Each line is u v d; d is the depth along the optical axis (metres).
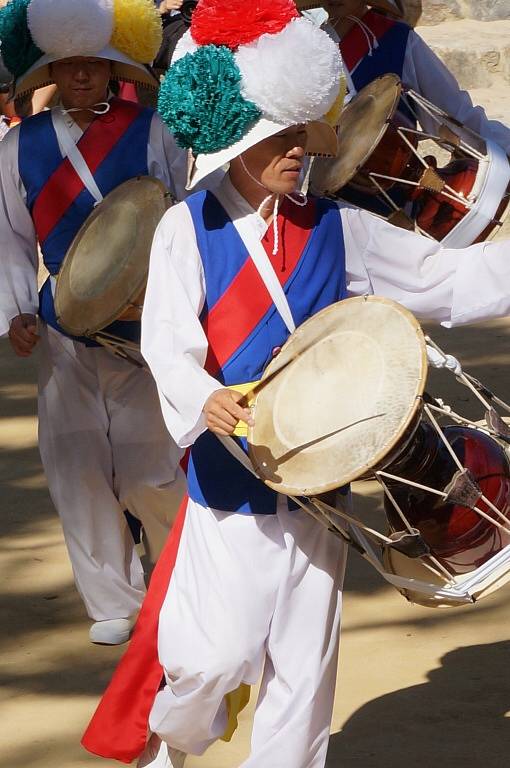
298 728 7.38
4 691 9.83
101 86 10.78
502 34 27.86
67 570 12.14
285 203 7.63
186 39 7.51
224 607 7.35
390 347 7.08
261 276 7.51
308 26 7.29
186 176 10.90
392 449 6.76
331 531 7.32
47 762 8.70
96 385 10.76
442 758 8.58
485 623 10.63
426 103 11.71
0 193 10.89
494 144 11.39
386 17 12.72
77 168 10.73
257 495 7.38
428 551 7.08
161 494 10.81
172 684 7.55
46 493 14.16
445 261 7.91
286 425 7.13
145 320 7.43
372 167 11.15
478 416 15.82
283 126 7.25
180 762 8.00
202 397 7.07
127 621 10.77
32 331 10.87
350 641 10.41
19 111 16.69
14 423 16.59
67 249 10.73
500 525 7.18
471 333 19.75
